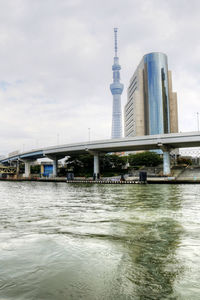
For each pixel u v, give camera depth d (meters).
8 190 49.56
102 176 100.38
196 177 74.88
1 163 172.75
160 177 75.94
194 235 11.41
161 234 11.65
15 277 6.88
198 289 6.09
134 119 167.50
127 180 75.12
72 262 8.02
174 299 5.60
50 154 111.62
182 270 7.27
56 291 6.03
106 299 5.62
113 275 6.94
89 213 18.44
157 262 7.96
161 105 157.88
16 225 14.23
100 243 10.23
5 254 8.91
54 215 17.72
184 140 70.56
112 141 83.94
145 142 76.88
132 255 8.67
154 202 24.64
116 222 14.78
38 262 8.05
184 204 22.94
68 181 84.62
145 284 6.38
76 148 93.81
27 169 130.12
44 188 55.47
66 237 11.29
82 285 6.34
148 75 162.00
